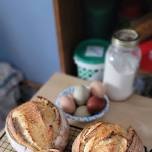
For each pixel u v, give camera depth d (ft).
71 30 3.20
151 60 3.30
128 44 2.27
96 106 2.21
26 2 3.17
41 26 3.33
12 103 3.88
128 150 1.65
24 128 1.78
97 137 1.70
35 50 3.63
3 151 1.97
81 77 3.28
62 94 2.38
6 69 3.85
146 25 3.29
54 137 1.77
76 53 3.20
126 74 2.37
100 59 3.10
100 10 3.26
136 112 2.36
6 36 3.64
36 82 4.05
